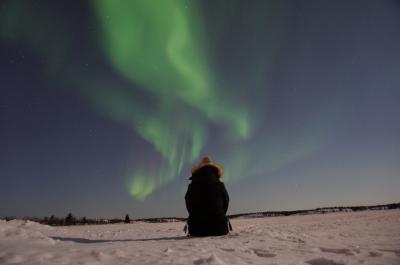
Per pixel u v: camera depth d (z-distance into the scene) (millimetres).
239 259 3520
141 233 8625
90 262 2910
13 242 3750
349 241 5371
